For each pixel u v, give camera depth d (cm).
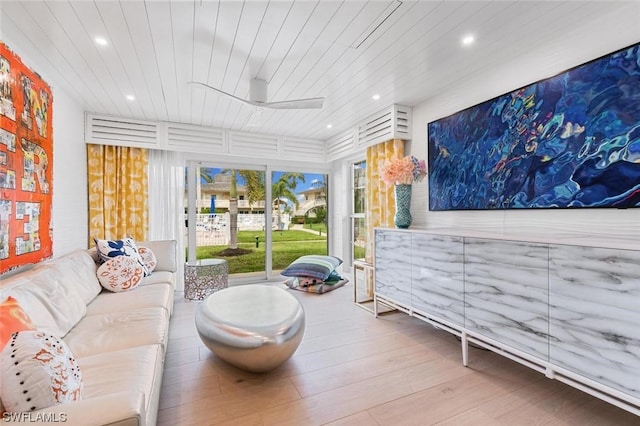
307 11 173
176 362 213
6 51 182
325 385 185
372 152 384
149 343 162
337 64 236
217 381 189
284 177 497
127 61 228
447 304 222
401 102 319
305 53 219
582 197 183
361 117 373
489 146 242
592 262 143
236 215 464
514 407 164
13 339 95
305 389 181
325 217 526
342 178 496
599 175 175
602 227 178
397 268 276
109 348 155
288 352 192
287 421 153
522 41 206
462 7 171
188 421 153
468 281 206
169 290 270
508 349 180
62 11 170
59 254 263
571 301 150
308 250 514
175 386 183
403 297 268
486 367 206
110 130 352
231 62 231
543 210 207
